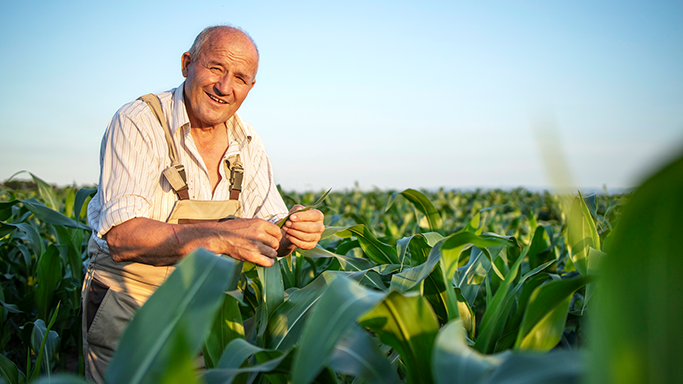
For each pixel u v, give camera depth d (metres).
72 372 2.84
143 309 0.69
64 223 2.27
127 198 1.71
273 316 1.31
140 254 1.63
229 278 0.74
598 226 2.06
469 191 12.19
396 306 0.81
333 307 0.73
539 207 7.54
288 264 2.11
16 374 1.48
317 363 0.66
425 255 1.81
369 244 1.95
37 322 1.94
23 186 6.73
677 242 0.36
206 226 1.51
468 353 0.70
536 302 0.87
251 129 2.32
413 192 2.24
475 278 1.80
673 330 0.39
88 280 1.95
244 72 1.90
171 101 1.99
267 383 1.13
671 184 0.31
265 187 2.29
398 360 1.27
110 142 1.82
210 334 1.14
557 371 0.56
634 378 0.40
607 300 0.40
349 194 10.55
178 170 1.89
